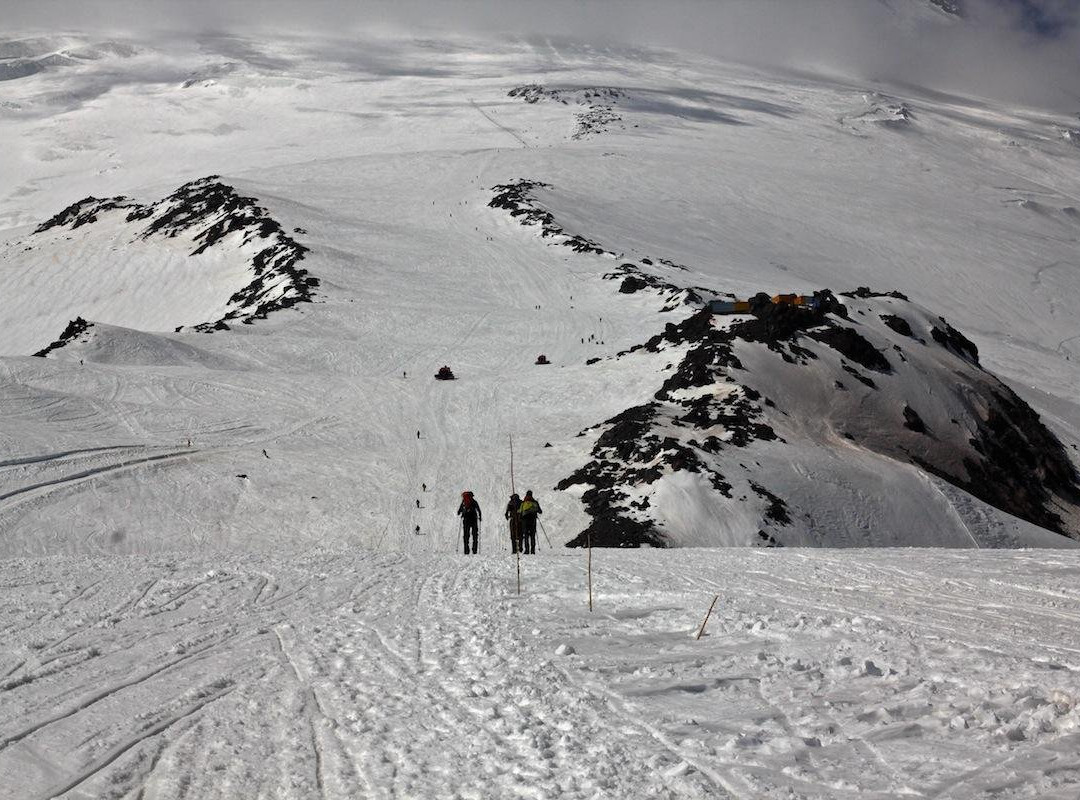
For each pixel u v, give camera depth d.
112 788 5.69
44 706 7.44
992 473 46.91
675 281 94.38
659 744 6.27
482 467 41.44
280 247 102.44
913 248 142.38
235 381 55.56
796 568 14.20
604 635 9.72
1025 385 77.00
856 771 5.64
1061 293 127.50
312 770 5.95
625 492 36.56
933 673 7.55
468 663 8.63
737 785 5.49
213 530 34.12
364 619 11.02
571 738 6.38
